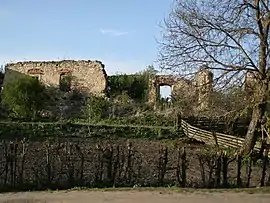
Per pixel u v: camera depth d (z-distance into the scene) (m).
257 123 20.70
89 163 16.11
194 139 29.42
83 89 43.41
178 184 13.68
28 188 13.08
